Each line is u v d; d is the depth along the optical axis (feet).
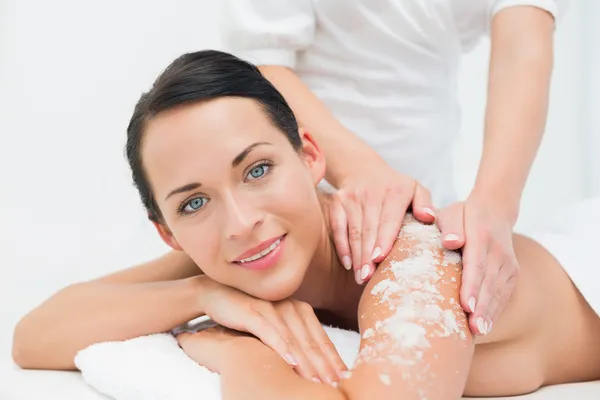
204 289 2.89
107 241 5.96
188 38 6.06
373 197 2.89
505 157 3.04
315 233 2.67
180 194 2.56
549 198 6.63
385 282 2.46
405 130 3.99
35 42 6.02
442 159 4.15
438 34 3.88
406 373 2.16
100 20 6.03
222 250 2.59
